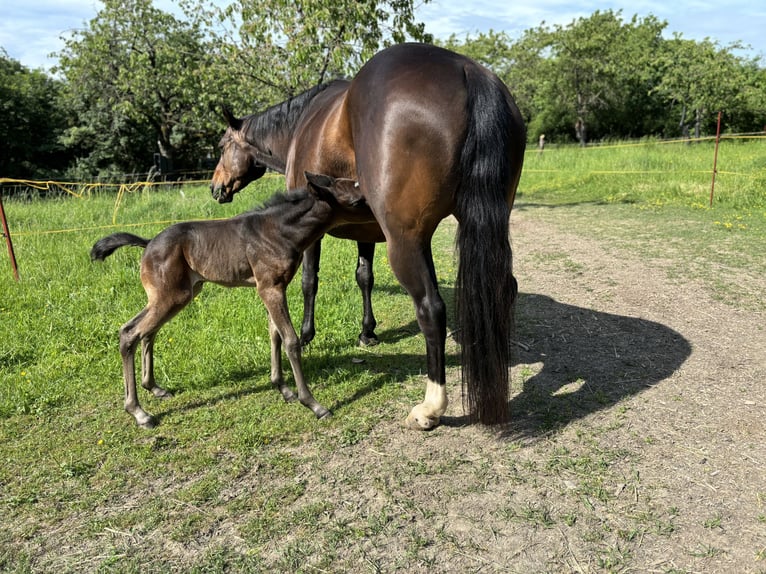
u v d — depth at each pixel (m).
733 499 2.51
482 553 2.26
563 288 5.83
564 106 33.88
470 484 2.70
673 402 3.38
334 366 4.12
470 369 2.83
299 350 3.38
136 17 20.91
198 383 3.87
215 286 5.68
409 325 4.87
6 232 5.84
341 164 3.38
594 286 5.83
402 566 2.21
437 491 2.66
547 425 3.19
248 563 2.26
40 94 25.23
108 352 4.32
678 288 5.57
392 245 2.98
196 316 5.00
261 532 2.43
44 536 2.47
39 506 2.66
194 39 21.61
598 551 2.25
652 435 3.04
